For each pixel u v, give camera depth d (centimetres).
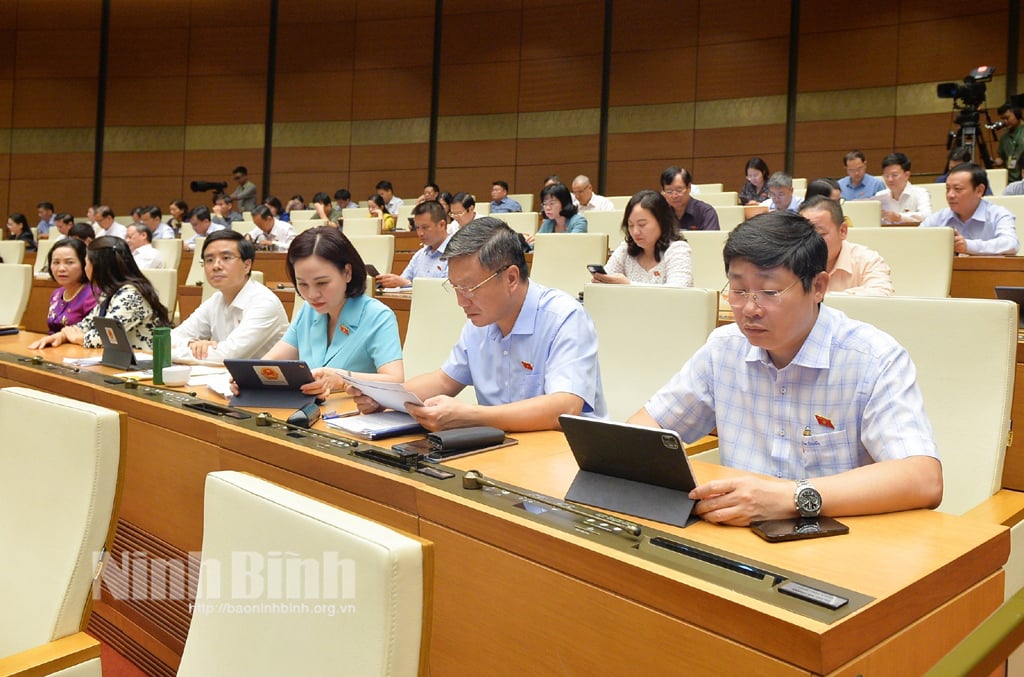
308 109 1177
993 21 882
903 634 111
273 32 1186
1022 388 253
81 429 140
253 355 325
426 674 89
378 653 86
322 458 171
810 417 168
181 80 1208
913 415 155
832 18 959
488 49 1111
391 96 1149
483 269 210
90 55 1220
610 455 146
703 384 185
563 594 127
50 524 142
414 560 87
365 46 1157
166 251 718
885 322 205
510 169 1104
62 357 317
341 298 275
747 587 110
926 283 386
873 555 123
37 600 138
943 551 124
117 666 230
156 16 1210
